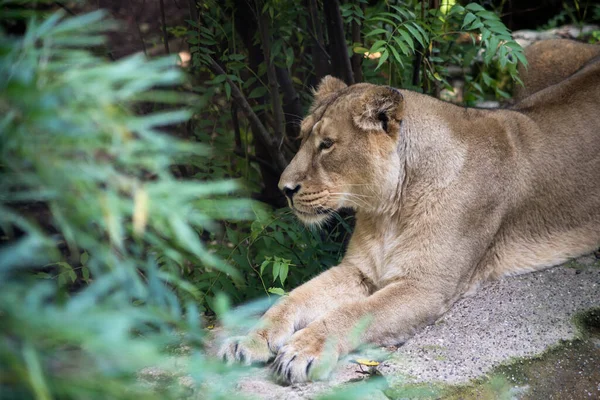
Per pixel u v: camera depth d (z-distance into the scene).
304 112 11.38
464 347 7.40
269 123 11.20
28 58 3.84
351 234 10.10
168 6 13.44
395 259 8.40
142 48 13.00
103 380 3.66
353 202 8.61
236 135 11.70
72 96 3.73
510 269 8.98
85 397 3.63
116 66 3.69
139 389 5.00
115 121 3.69
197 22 10.09
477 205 8.45
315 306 8.36
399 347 7.77
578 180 9.30
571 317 7.88
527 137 9.14
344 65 10.30
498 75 13.92
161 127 11.67
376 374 7.00
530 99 9.98
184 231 3.80
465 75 13.08
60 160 3.66
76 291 10.08
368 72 11.25
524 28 16.42
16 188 4.68
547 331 7.64
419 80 11.28
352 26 10.47
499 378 6.94
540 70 12.17
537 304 8.17
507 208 8.84
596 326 7.91
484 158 8.60
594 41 14.15
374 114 8.28
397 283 8.20
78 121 3.63
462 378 6.87
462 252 8.32
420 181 8.43
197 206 4.75
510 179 8.82
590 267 9.00
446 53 12.38
